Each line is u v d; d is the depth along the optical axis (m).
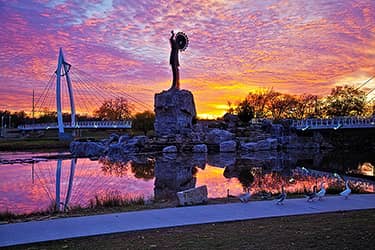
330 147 93.81
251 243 10.52
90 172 40.41
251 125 102.88
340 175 37.59
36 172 40.31
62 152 72.81
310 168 45.12
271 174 38.28
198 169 43.69
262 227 12.51
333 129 85.94
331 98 127.81
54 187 29.42
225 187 28.62
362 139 94.50
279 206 16.45
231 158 61.00
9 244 10.88
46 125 130.38
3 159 56.22
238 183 31.17
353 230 11.84
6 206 21.59
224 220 13.70
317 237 11.04
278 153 74.50
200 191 18.14
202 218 14.07
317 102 137.50
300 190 23.64
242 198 17.61
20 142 92.50
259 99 147.62
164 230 12.37
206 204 17.83
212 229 12.36
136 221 13.64
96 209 17.39
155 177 35.91
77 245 10.74
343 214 14.66
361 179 34.47
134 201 19.61
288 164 50.47
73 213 16.53
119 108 162.00
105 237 11.59
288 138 89.69
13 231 12.32
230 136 81.44
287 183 30.98
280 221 13.46
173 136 79.75
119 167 46.03
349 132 92.94
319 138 93.19
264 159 59.28
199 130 88.50
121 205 18.56
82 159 58.38
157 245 10.53
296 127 94.06
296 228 12.27
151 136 86.25
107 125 115.94
